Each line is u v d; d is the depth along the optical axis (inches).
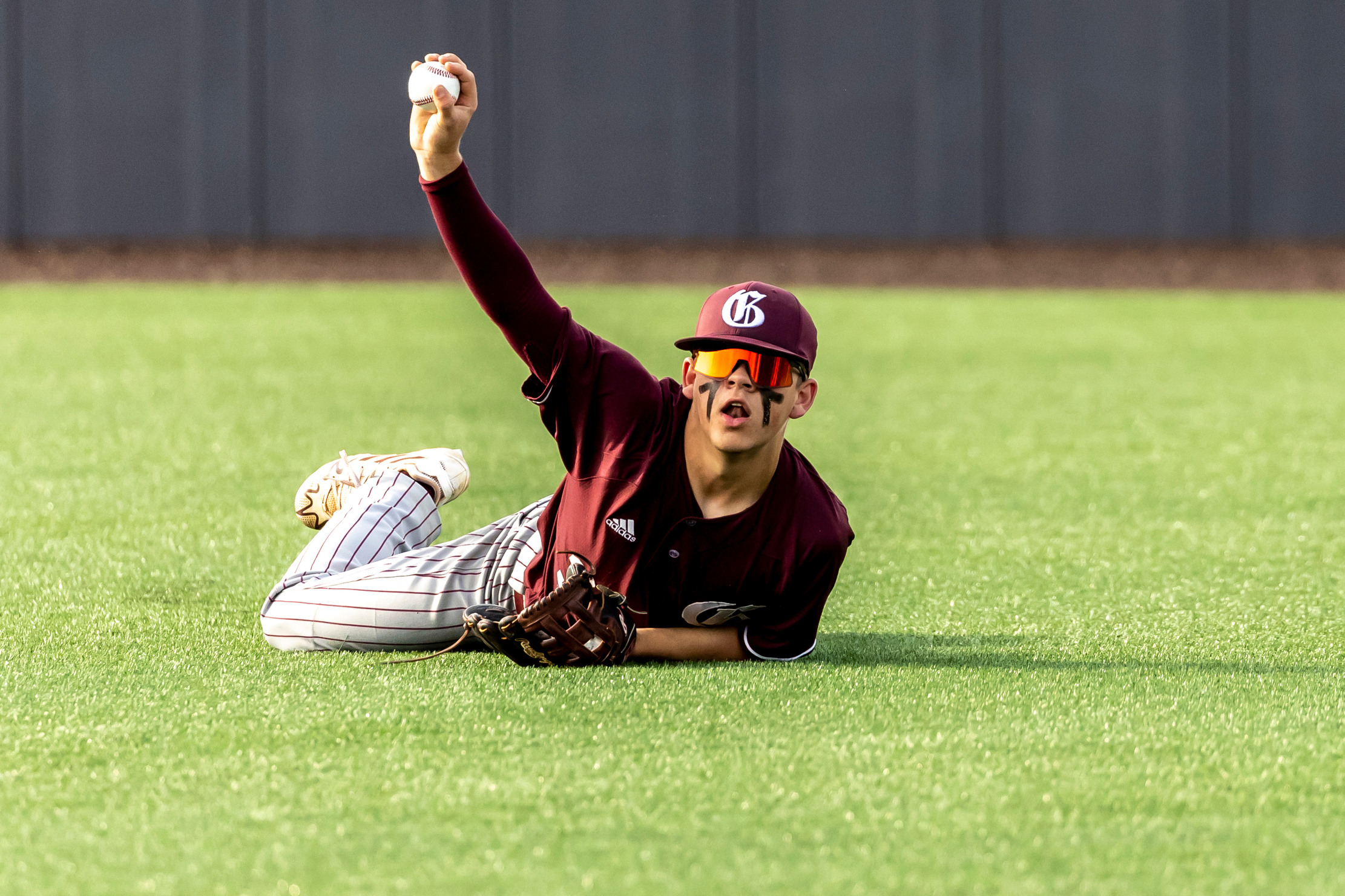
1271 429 1091.3
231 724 423.5
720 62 2541.8
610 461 468.4
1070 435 1064.8
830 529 476.4
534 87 2541.8
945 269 2411.4
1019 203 2546.8
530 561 507.8
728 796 375.2
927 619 574.6
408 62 2518.5
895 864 339.9
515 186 2561.5
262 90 2511.1
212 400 1165.1
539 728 422.0
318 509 569.0
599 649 474.0
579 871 334.0
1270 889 330.3
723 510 467.8
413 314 1835.6
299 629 503.5
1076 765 399.2
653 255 2522.1
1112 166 2524.6
